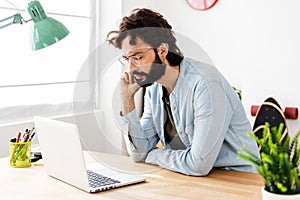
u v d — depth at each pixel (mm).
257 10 2852
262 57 2852
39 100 2928
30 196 1361
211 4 3381
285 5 2740
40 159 1877
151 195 1349
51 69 2992
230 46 3344
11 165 1757
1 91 2693
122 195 1355
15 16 1848
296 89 2738
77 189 1429
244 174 1567
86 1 3219
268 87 2842
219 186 1425
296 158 1079
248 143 1622
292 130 2752
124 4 3275
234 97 1619
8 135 2604
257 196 1313
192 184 1453
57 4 2994
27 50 2814
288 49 2750
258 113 2719
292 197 1050
